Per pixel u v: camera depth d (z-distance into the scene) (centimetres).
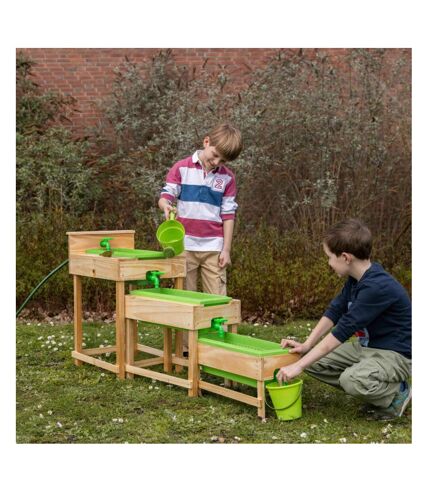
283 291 570
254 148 684
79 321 435
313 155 722
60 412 341
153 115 790
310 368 351
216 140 412
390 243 700
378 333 335
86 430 317
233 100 743
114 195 765
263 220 710
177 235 418
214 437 306
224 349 345
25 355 448
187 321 360
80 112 831
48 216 652
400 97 740
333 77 734
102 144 813
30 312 585
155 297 388
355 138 701
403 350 330
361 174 710
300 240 643
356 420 331
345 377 326
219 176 440
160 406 349
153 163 757
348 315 325
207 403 352
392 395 329
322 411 342
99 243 446
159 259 412
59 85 846
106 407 348
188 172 440
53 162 725
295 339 502
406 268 672
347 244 332
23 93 813
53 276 586
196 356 362
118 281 395
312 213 710
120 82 812
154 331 522
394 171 730
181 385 366
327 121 714
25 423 325
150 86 807
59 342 482
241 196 700
